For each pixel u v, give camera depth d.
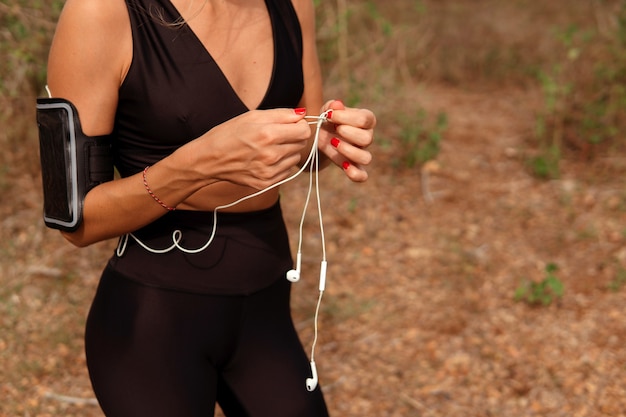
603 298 4.07
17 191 4.65
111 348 1.78
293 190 5.14
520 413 3.30
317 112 2.06
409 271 4.37
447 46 7.69
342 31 5.71
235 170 1.52
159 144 1.72
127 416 1.74
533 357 3.63
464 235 4.74
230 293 1.82
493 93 7.11
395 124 5.93
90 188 1.66
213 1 1.74
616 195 5.16
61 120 1.63
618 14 6.69
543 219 4.91
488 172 5.52
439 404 3.35
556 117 5.96
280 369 1.88
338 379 3.49
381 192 5.18
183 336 1.78
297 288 4.17
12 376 3.36
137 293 1.78
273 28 1.83
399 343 3.76
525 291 4.09
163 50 1.67
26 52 4.46
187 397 1.76
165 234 1.78
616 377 3.47
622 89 5.92
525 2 8.68
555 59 7.26
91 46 1.61
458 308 4.03
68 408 3.22
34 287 3.96
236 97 1.72
